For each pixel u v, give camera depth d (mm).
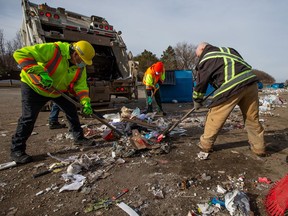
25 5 5648
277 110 7059
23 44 6324
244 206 1985
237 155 3193
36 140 4012
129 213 1986
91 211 2049
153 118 5621
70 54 3105
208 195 2246
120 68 7188
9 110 7750
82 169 2807
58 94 3223
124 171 2775
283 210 1857
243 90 2896
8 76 27438
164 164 2941
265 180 2490
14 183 2559
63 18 6152
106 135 3861
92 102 5809
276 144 3631
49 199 2244
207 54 3053
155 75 6176
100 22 6855
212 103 3045
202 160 3043
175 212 2014
